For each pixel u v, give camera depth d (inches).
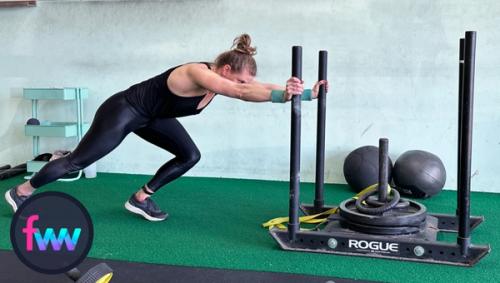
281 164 165.0
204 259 93.9
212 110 167.8
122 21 170.7
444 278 84.2
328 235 96.9
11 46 179.9
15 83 181.5
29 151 183.5
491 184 150.7
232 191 150.6
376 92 155.6
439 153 153.4
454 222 111.3
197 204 135.5
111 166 178.7
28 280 82.4
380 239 94.0
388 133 156.3
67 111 179.2
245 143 167.0
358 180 143.5
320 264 91.0
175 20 166.7
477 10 145.5
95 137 103.5
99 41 173.3
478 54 146.8
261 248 100.3
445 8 147.8
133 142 175.8
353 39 154.9
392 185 145.6
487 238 105.8
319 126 116.0
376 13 152.6
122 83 173.3
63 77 177.6
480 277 84.6
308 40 157.8
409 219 95.1
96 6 172.1
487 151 149.8
